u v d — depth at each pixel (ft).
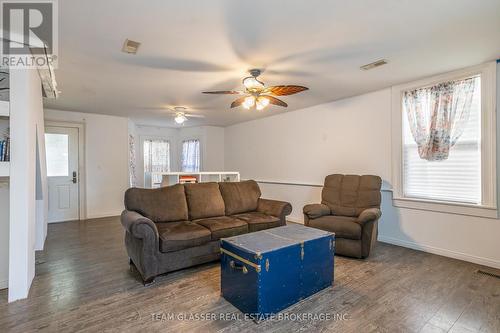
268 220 11.32
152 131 25.11
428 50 8.37
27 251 7.38
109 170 19.02
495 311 6.72
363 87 12.32
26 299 7.30
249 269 6.58
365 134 13.48
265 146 19.95
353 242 10.32
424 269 9.39
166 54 8.47
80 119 17.83
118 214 19.34
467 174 10.29
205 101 14.76
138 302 7.22
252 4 5.89
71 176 17.56
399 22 6.69
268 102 10.35
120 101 14.73
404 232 12.01
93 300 7.30
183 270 9.37
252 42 7.71
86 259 10.41
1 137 8.69
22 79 7.27
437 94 10.82
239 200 12.38
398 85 11.98
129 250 9.53
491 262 9.58
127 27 6.84
